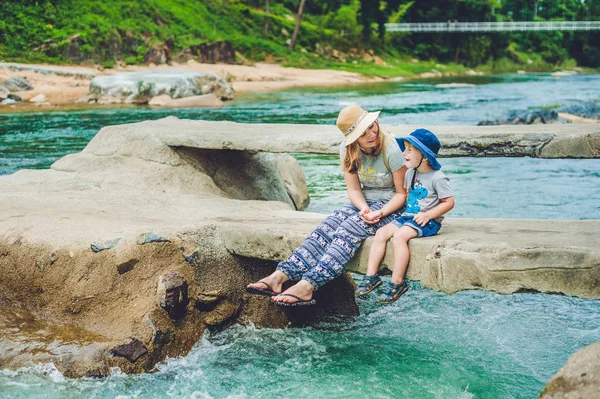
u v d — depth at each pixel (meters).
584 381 3.76
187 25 36.84
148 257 5.28
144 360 4.90
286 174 9.27
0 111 19.06
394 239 4.73
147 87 22.11
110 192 7.01
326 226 5.00
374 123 4.84
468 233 4.91
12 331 5.01
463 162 13.05
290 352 5.27
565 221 5.31
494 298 6.31
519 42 68.81
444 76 49.47
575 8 79.31
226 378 4.86
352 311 5.95
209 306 5.39
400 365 5.06
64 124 16.34
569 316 5.89
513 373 4.93
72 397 4.51
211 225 5.55
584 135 6.05
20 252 5.42
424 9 61.81
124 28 31.88
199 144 7.53
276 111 20.28
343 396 4.62
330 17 49.06
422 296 6.39
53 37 29.33
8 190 7.02
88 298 5.17
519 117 16.36
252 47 39.88
